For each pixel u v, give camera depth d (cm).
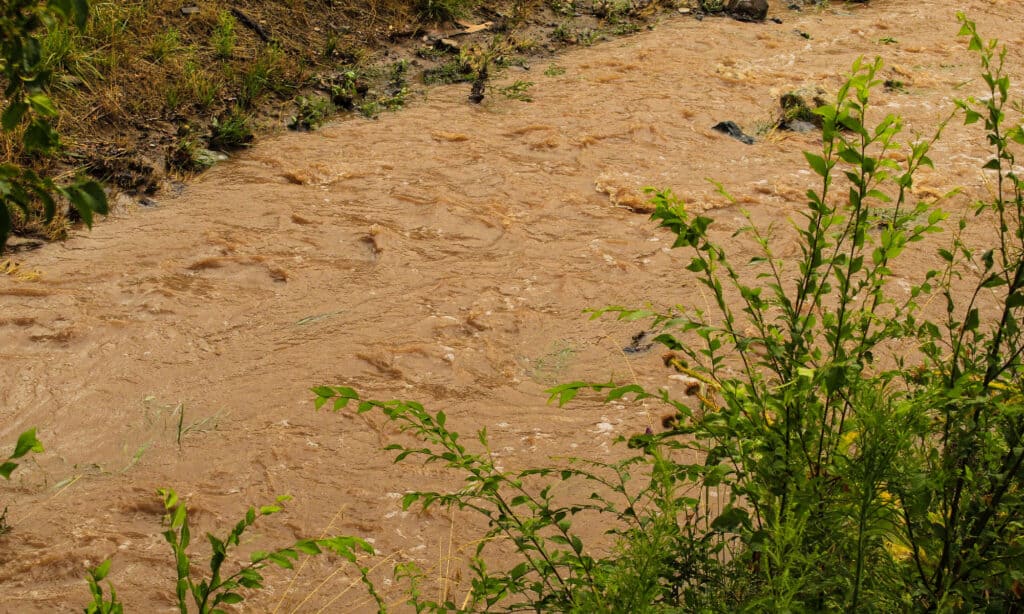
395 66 823
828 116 239
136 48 738
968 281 558
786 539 217
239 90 744
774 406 240
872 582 223
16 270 539
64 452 425
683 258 596
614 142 737
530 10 940
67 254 560
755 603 212
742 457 240
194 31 786
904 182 245
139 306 521
